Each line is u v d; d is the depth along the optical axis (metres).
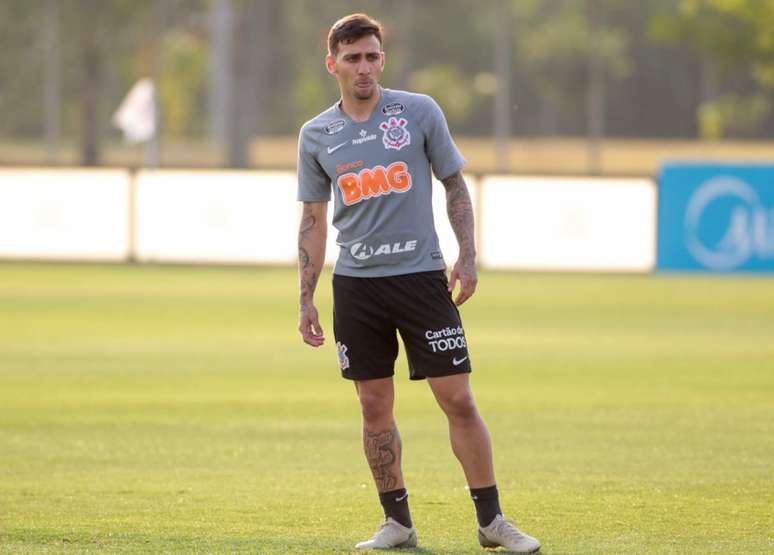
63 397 46.50
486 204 100.44
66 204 101.75
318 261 26.05
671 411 43.34
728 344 62.78
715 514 28.25
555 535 26.27
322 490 31.05
